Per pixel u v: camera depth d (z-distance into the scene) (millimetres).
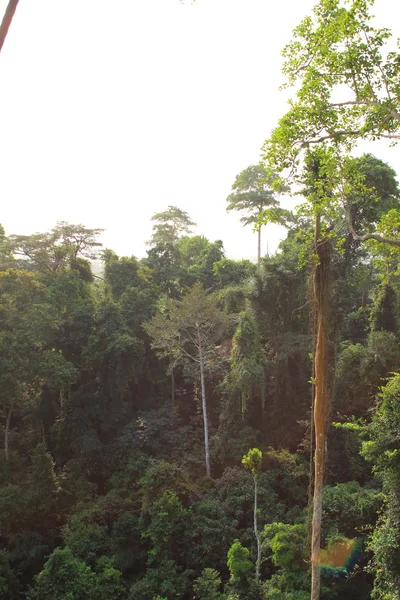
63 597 17156
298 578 15195
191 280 39906
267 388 26000
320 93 10945
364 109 11039
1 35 4883
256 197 40969
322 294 11570
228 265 39656
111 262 34312
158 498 20812
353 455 22734
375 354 21484
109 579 18438
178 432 27719
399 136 10867
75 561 18469
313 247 11695
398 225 11914
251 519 20688
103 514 21766
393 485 12273
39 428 29156
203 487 22766
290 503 21719
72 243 37375
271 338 26906
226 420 25484
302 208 11734
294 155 11281
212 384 28984
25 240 34531
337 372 21984
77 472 25438
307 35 11133
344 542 16109
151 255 38938
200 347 26359
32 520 22141
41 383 28141
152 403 30422
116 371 27656
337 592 15875
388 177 24797
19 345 24094
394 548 11680
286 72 11570
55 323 27297
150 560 19344
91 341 27875
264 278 26406
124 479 24859
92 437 26812
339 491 18328
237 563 16344
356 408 22719
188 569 19188
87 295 34250
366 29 10305
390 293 23406
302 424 23906
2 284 27484
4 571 19547
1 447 27656
